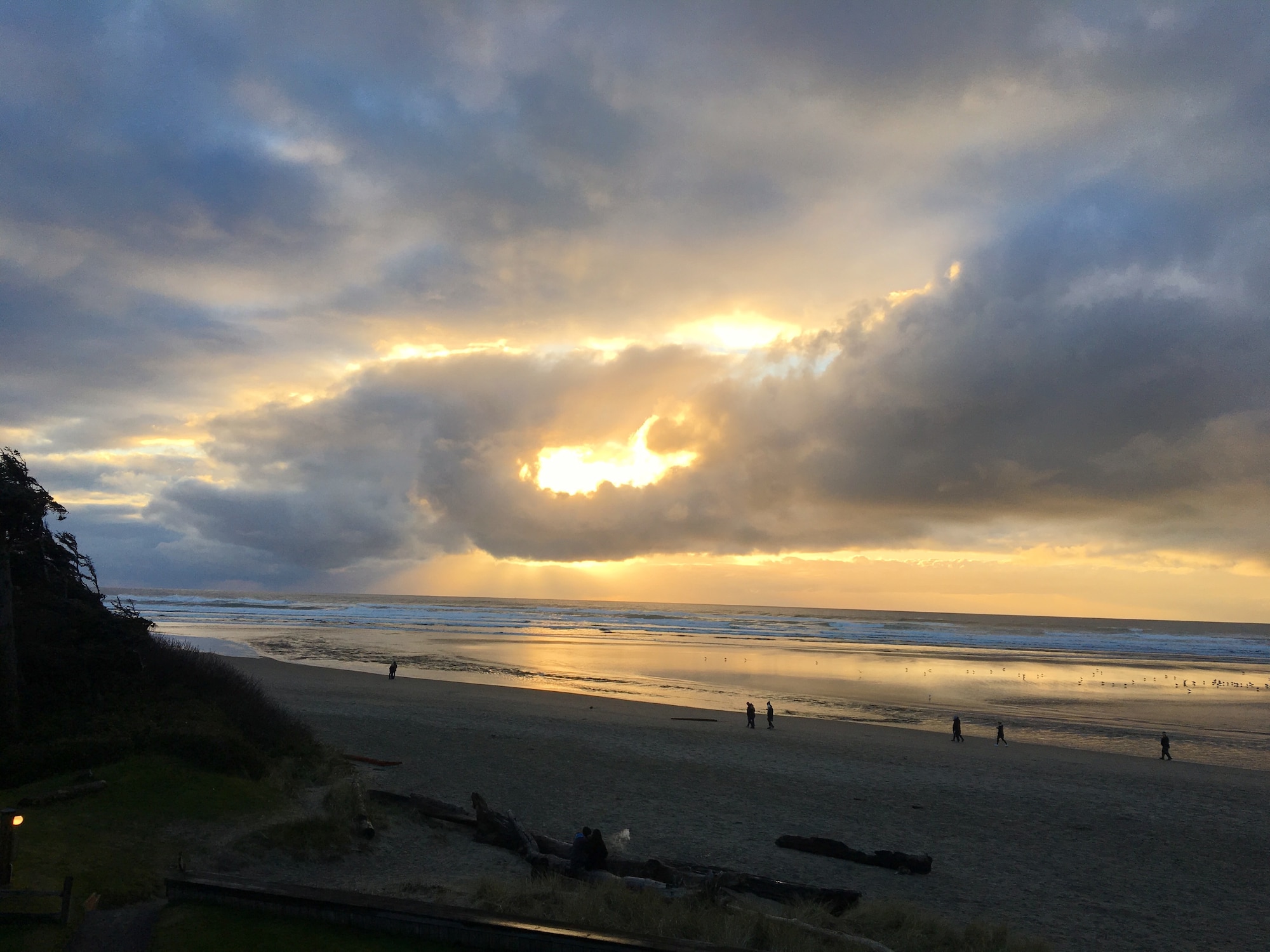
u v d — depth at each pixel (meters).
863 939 10.31
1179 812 20.86
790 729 32.00
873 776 23.47
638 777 21.86
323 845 13.30
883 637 113.94
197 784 13.84
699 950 7.73
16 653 15.34
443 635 86.81
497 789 19.80
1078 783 23.88
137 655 18.36
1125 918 13.47
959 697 47.75
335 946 7.63
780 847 16.34
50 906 8.17
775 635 112.50
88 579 21.19
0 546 14.62
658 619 151.25
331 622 107.69
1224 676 68.81
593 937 7.74
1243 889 15.20
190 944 7.51
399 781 19.77
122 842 11.29
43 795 12.11
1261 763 30.16
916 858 15.26
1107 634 137.75
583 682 48.81
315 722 26.89
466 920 7.89
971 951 10.98
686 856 15.58
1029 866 16.09
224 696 19.11
